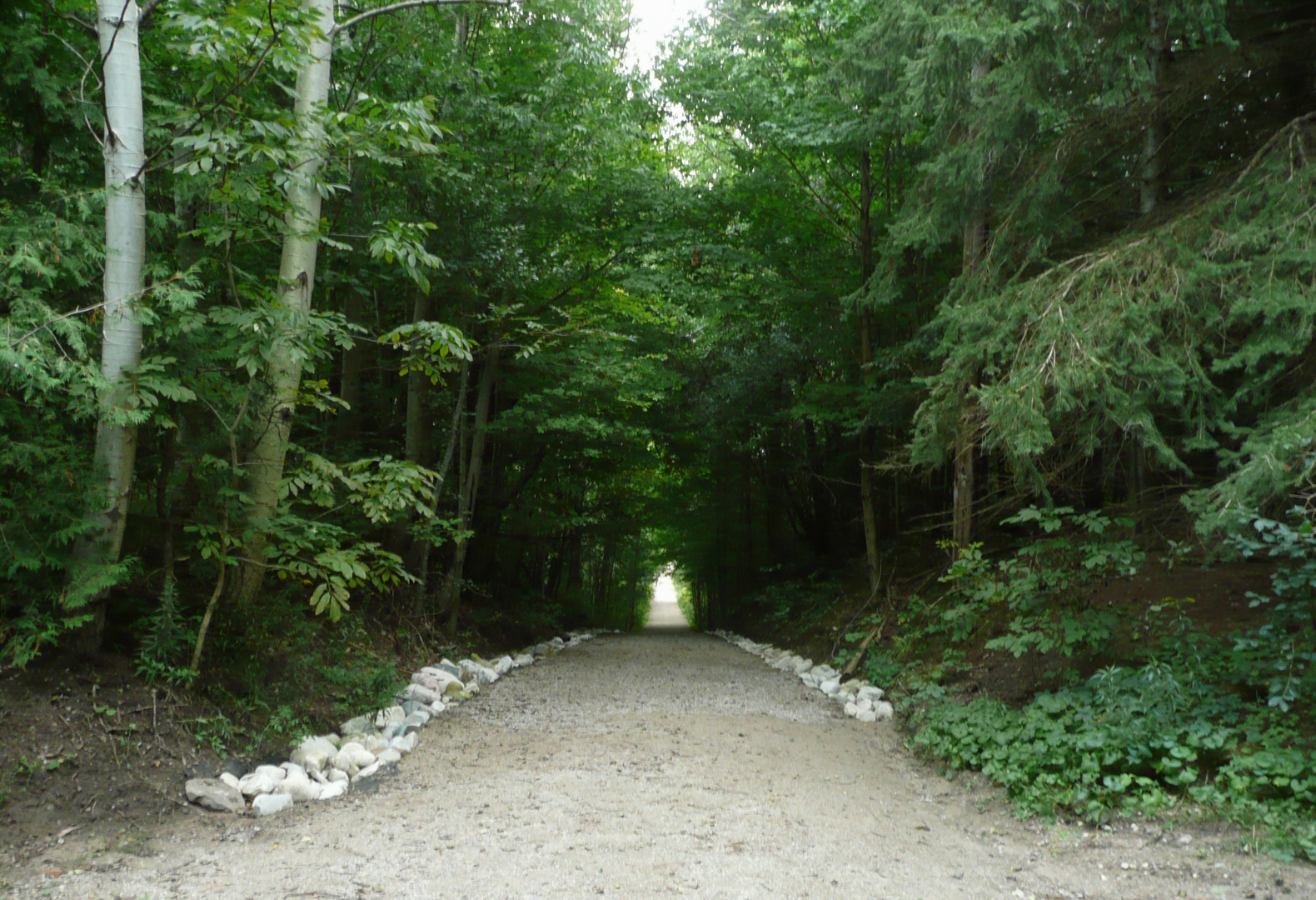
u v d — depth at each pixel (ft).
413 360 22.24
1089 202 27.45
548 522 54.65
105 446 18.66
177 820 15.19
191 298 17.94
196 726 18.26
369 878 12.53
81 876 12.48
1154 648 21.74
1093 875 12.96
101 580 17.47
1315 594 17.38
